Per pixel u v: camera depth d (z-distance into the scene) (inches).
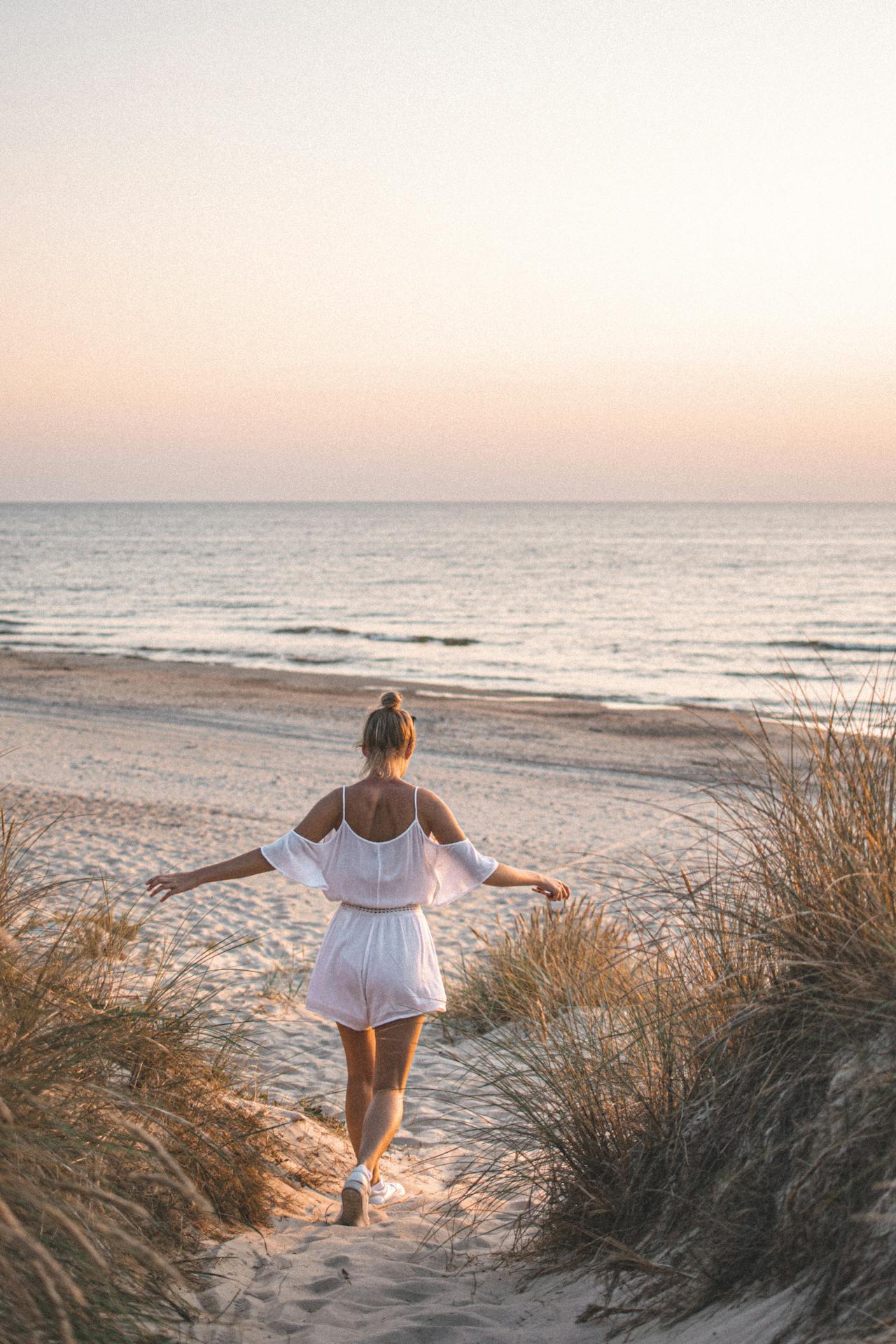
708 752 680.4
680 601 2175.2
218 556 3841.0
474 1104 195.3
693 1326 92.3
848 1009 97.3
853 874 105.5
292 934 319.0
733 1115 108.4
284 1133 162.1
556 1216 122.2
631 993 153.8
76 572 3019.2
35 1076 102.1
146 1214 85.8
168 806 510.0
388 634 1630.2
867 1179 86.4
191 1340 97.2
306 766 644.1
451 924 349.7
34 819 402.6
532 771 639.1
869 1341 72.5
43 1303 81.1
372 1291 116.1
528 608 2038.6
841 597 2228.1
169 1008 152.3
